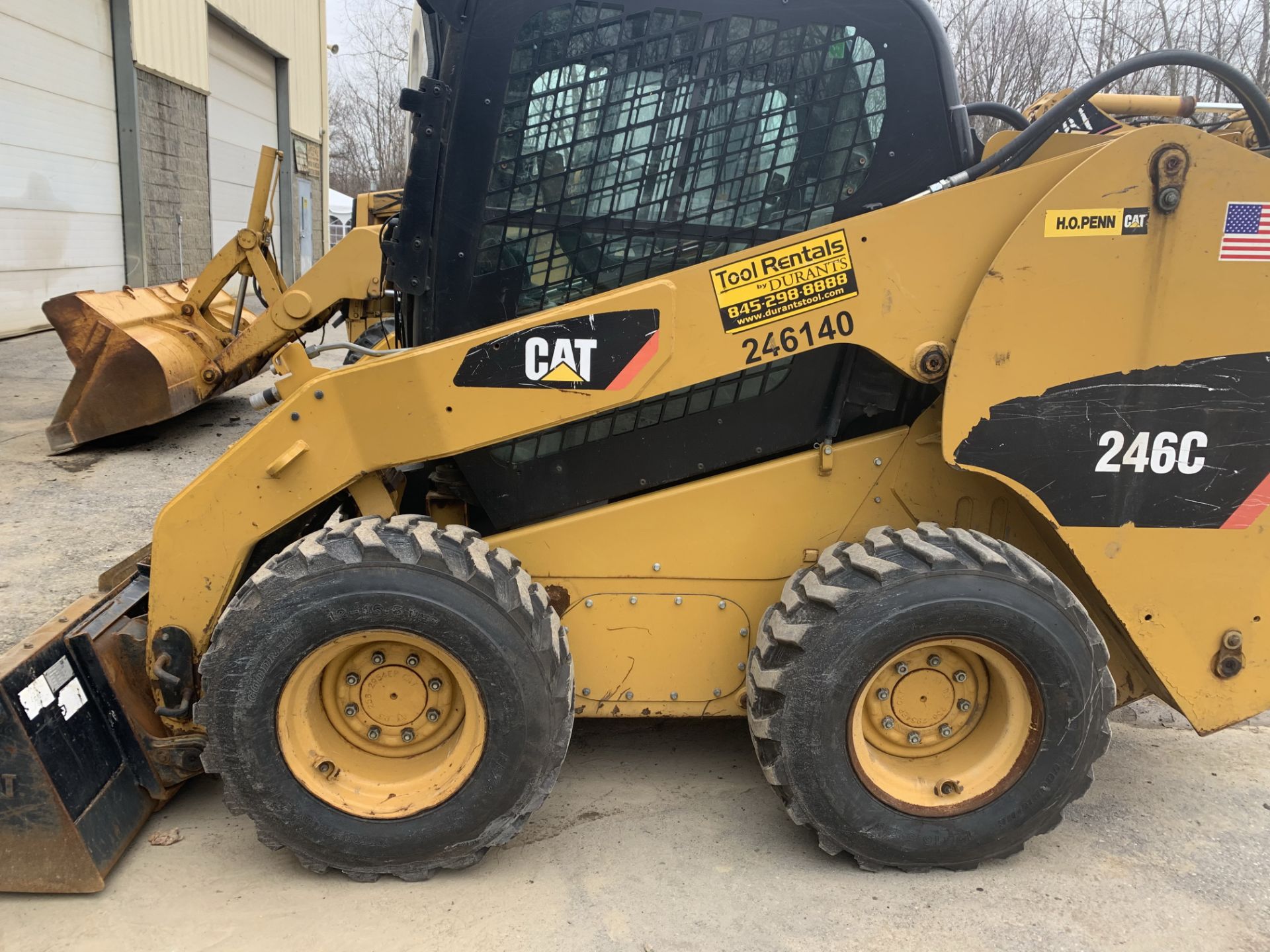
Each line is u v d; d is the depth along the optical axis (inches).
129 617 108.3
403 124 1067.3
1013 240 89.4
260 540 95.3
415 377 91.4
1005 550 91.5
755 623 103.5
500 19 92.2
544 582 101.3
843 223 91.6
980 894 92.6
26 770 86.0
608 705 104.2
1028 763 92.0
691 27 93.1
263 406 109.1
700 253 97.9
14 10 368.8
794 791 91.3
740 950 84.1
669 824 103.3
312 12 743.1
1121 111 142.1
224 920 86.4
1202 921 89.5
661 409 100.5
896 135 95.9
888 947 85.0
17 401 299.0
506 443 101.0
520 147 95.0
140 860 94.9
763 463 103.6
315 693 90.7
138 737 97.9
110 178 448.8
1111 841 102.3
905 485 102.2
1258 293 91.0
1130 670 106.2
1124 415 92.7
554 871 94.6
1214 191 89.0
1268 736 126.5
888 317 93.0
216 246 579.5
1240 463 94.0
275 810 88.0
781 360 99.6
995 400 92.0
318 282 214.1
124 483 224.4
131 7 443.5
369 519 92.4
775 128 95.6
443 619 85.4
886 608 87.4
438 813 89.3
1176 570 95.9
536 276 98.0
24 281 389.4
